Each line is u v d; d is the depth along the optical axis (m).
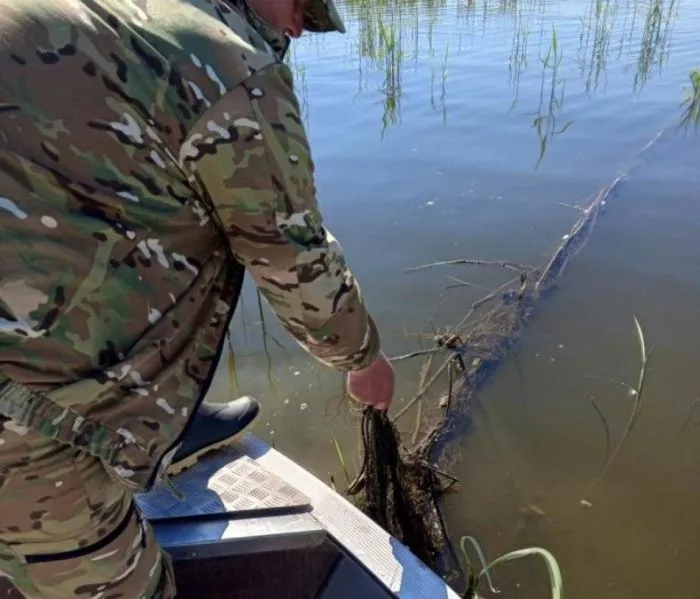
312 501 1.59
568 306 2.82
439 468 2.14
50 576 1.03
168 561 1.29
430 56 6.71
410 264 3.18
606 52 6.50
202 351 1.04
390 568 1.42
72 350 0.86
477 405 2.38
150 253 0.90
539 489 2.07
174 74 0.84
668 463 2.12
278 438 2.34
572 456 2.17
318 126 4.90
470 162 4.18
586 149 4.29
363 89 5.75
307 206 0.98
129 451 0.95
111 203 0.84
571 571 1.83
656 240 3.22
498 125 4.77
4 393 0.84
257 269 1.02
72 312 0.85
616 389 2.41
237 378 2.61
